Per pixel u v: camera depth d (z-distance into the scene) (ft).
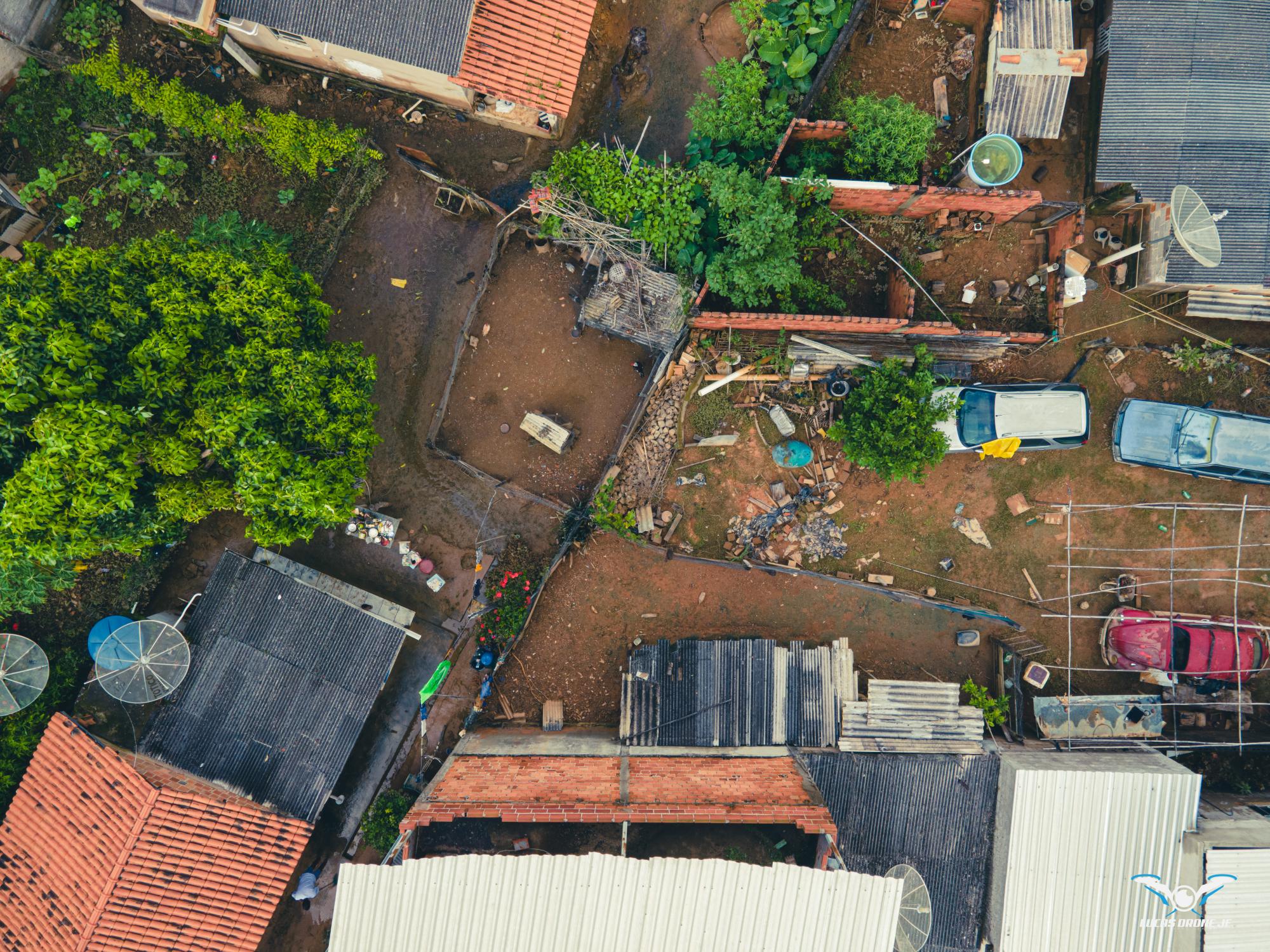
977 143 56.59
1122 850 53.11
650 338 59.26
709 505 63.21
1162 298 62.80
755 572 63.57
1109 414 63.52
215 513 63.46
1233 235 57.88
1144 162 58.90
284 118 59.93
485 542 63.87
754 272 54.54
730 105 56.24
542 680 63.67
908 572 63.31
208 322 47.21
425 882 44.83
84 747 55.57
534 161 63.46
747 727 58.65
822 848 49.60
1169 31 57.98
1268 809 57.72
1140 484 63.57
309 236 62.64
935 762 56.08
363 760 63.36
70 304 44.73
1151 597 63.67
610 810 47.37
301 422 49.06
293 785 58.65
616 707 63.52
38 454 42.37
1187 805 52.85
